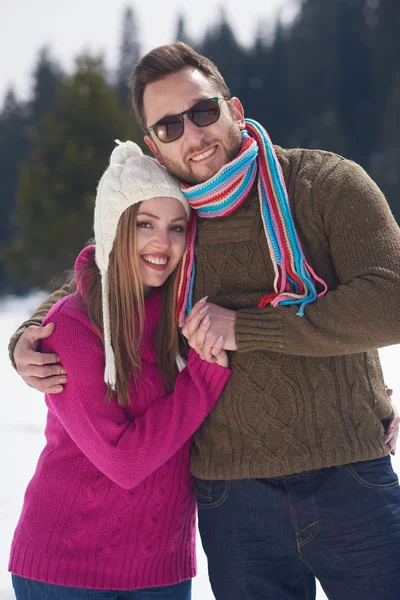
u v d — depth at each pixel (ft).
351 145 135.44
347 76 148.87
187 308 6.97
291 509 6.43
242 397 6.58
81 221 71.87
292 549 6.56
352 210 6.23
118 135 75.41
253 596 6.72
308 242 6.53
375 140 139.23
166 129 6.70
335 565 6.40
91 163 73.05
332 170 6.45
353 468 6.33
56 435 7.00
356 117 144.05
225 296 6.81
